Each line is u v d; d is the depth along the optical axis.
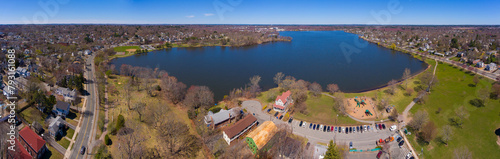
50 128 85.06
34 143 76.06
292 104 121.81
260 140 82.44
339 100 118.50
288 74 183.12
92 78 157.75
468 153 82.69
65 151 80.56
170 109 115.00
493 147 87.38
